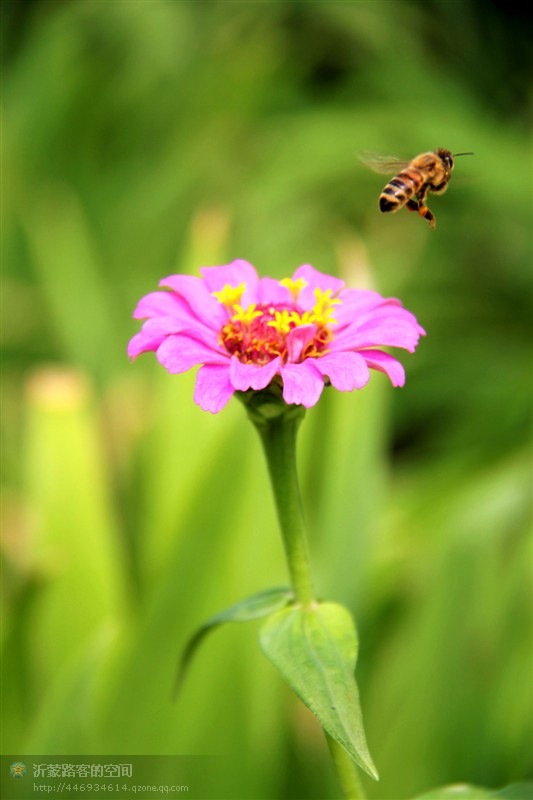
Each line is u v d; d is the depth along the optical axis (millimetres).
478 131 1155
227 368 518
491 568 666
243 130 1293
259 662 648
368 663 683
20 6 1564
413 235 1183
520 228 1144
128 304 1084
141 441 767
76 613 671
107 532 677
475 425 957
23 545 710
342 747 504
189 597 637
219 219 725
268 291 559
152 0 1411
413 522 793
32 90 1329
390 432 1038
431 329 1075
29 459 682
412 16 1398
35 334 1066
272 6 1412
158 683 638
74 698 617
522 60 1450
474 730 648
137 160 1324
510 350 1062
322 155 1151
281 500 526
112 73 1386
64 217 1131
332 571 674
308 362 516
